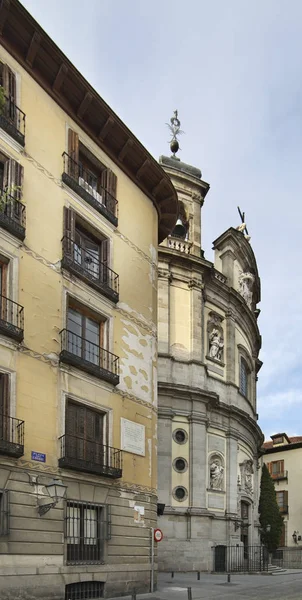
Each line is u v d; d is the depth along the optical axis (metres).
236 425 44.25
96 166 26.00
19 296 20.19
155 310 28.25
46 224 21.95
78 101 24.44
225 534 40.25
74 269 22.42
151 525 24.75
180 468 38.59
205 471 39.38
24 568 18.31
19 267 20.38
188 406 39.72
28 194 21.39
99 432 23.05
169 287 41.34
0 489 18.06
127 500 23.48
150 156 27.88
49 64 22.92
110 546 22.08
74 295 22.61
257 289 54.50
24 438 19.23
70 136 24.06
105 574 21.47
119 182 27.02
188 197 44.25
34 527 18.94
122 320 25.30
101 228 24.95
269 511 57.16
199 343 41.34
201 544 37.34
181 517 37.41
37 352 20.42
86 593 20.69
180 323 41.31
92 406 22.48
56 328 21.44
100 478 22.12
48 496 19.41
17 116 21.53
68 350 22.08
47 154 22.73
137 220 27.91
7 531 17.95
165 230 32.41
